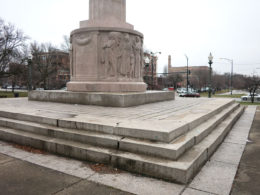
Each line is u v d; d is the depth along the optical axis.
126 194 3.17
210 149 4.75
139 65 10.41
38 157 4.65
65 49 45.88
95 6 9.89
